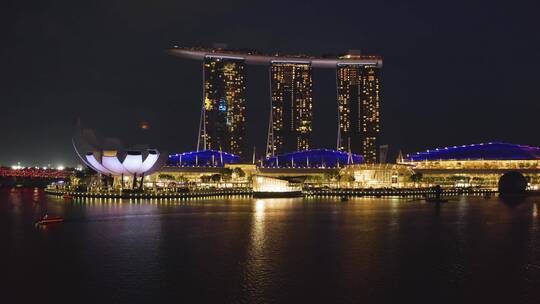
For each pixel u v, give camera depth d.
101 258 64.25
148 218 108.12
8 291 49.59
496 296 47.78
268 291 49.22
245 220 104.62
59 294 48.59
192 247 71.75
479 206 148.25
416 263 61.38
